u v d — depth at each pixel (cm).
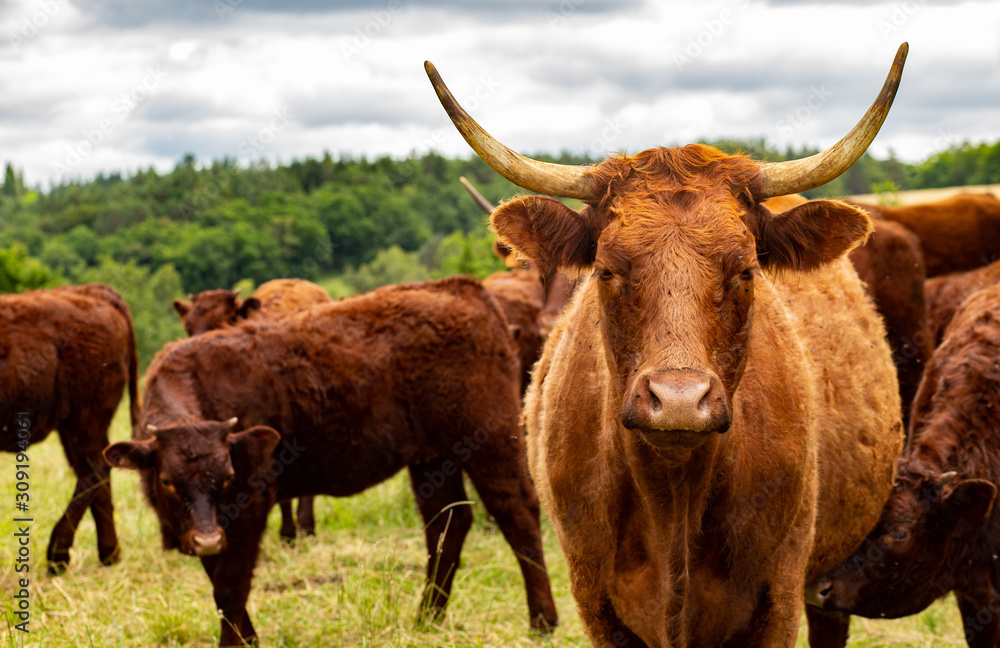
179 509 505
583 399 310
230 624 496
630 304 251
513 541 563
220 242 5753
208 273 5722
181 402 537
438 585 571
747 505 287
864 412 379
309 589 573
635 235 254
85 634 515
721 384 235
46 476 912
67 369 694
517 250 297
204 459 500
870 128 253
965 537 420
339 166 7762
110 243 6562
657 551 284
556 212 284
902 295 826
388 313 586
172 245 6044
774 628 300
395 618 522
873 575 412
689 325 239
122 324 749
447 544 582
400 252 5600
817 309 382
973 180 5206
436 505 589
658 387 226
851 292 421
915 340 830
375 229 6412
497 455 572
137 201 7800
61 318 700
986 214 1084
